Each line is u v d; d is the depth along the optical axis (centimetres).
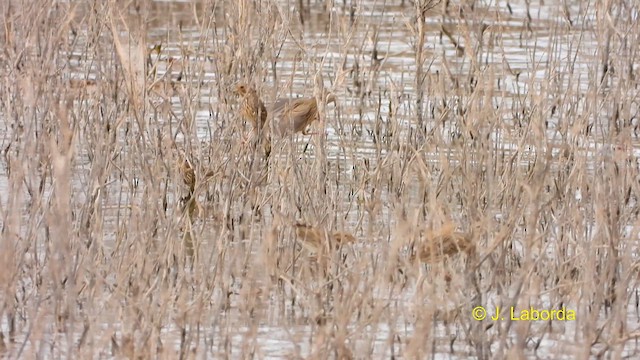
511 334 1639
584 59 2681
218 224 1991
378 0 4025
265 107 2095
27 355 1481
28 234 1680
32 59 2078
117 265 1741
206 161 2230
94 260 1730
